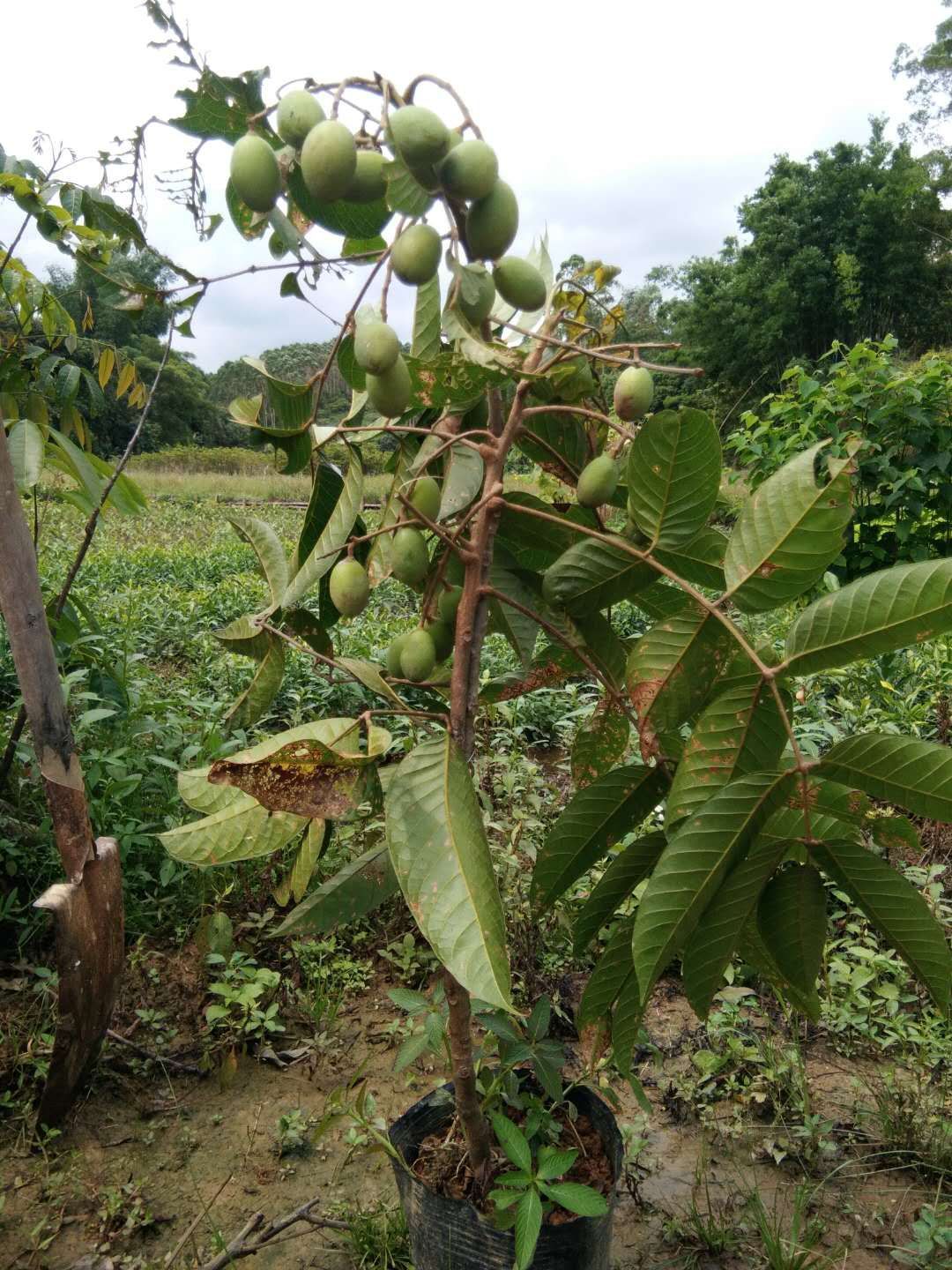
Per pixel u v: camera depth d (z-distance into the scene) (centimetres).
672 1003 324
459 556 141
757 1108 274
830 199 3872
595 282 160
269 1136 261
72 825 242
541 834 400
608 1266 188
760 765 124
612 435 162
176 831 144
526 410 136
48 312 322
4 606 228
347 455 135
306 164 100
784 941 130
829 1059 296
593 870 354
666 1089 281
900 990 323
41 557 859
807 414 796
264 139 113
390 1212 231
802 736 409
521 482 196
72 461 298
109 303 126
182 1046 294
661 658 132
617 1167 178
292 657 548
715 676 132
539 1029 182
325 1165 252
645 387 122
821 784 121
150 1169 249
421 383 113
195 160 124
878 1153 254
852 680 528
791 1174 252
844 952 338
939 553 767
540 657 165
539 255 165
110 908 256
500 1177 158
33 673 232
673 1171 253
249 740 454
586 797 150
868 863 119
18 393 323
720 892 123
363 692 531
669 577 131
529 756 543
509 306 166
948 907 358
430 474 161
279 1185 245
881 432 760
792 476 121
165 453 4150
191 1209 236
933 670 537
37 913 327
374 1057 295
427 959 330
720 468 125
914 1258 222
